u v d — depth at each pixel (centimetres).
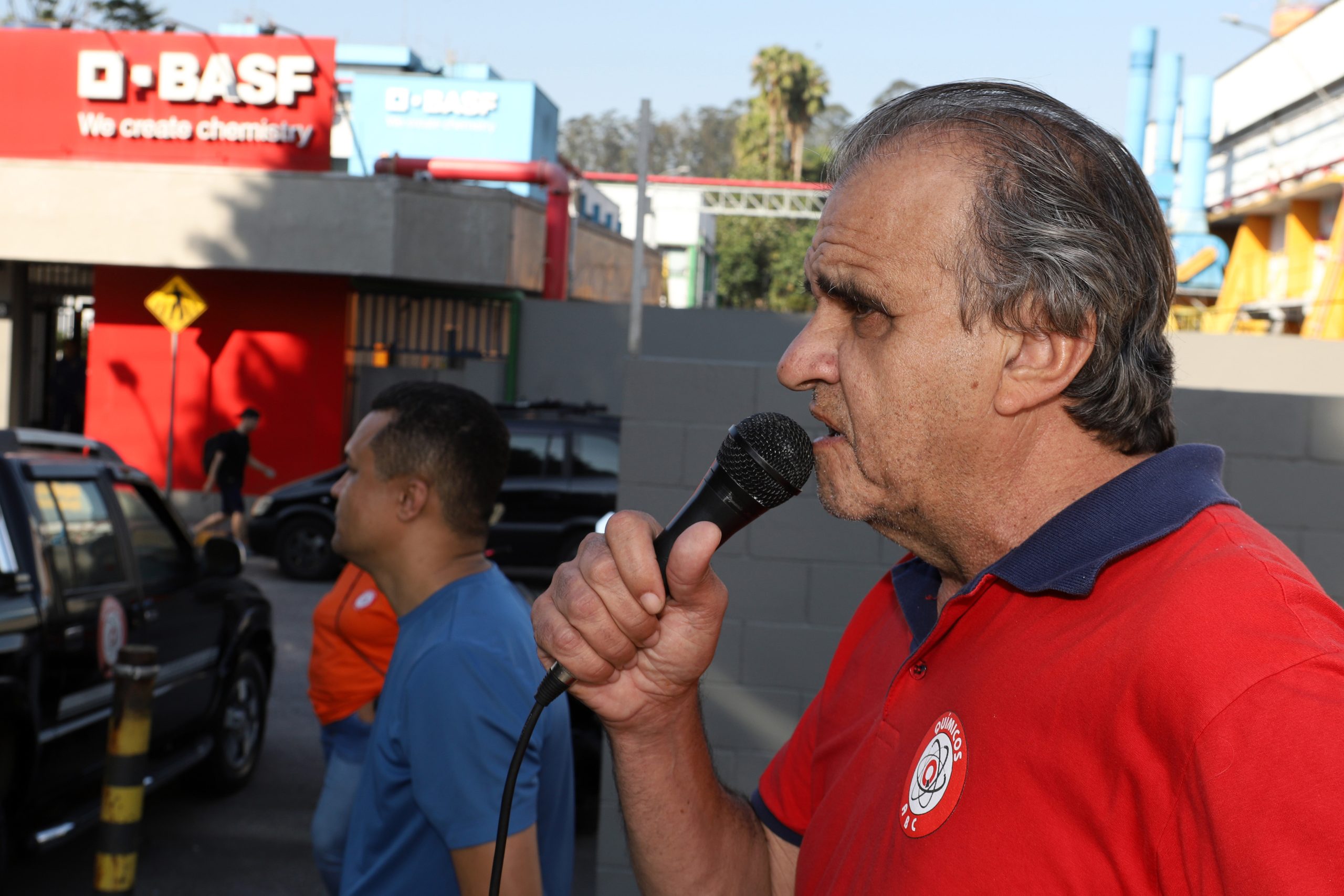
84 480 475
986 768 96
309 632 943
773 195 3938
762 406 404
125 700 355
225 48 1602
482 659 195
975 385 104
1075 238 100
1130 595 94
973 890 93
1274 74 2328
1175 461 102
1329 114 2080
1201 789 79
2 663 396
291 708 731
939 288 104
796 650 406
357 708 287
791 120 5109
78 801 444
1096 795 88
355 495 231
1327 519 392
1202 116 2541
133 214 1541
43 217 1547
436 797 190
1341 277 1942
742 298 4872
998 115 106
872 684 134
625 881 409
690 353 1714
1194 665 83
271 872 489
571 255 1977
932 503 110
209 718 559
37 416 1820
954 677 105
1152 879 85
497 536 1095
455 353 1680
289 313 1611
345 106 2073
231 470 1306
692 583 115
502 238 1559
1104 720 88
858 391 109
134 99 1612
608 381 1714
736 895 140
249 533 1176
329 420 1614
